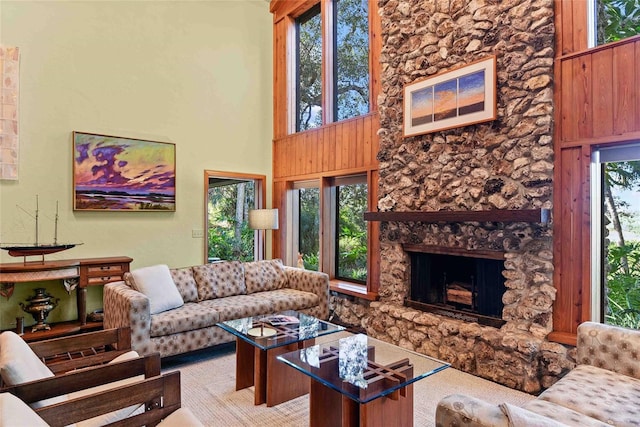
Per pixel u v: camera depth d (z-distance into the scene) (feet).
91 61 15.46
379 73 15.21
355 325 15.40
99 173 15.53
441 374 10.95
